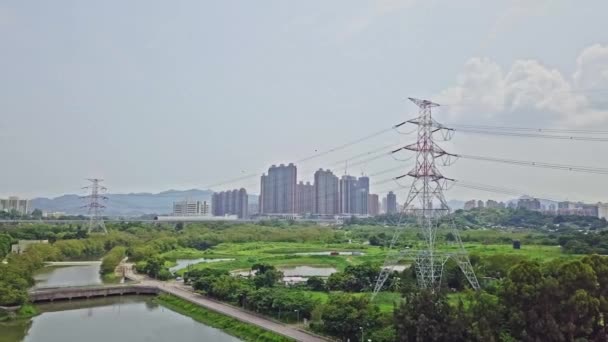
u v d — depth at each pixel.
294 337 92.88
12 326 115.12
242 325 106.25
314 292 135.00
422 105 112.06
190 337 104.69
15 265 143.50
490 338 67.75
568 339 67.56
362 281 135.50
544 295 68.88
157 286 158.00
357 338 86.19
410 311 75.06
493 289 109.50
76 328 113.31
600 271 71.88
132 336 106.06
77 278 184.88
